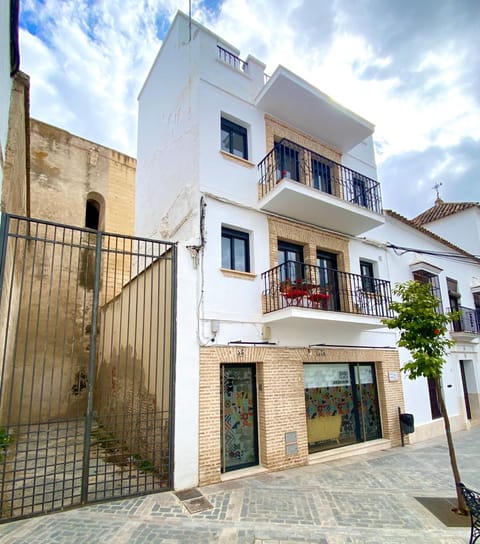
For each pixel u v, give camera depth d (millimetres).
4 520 4516
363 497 5559
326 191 10273
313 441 8016
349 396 9023
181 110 8930
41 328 11828
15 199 6879
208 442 6211
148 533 4312
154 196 10336
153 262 7203
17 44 5684
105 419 10164
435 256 13758
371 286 10703
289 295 7449
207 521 4664
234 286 7375
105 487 5312
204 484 5996
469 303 15086
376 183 10641
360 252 10469
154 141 10852
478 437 10711
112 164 15297
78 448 8219
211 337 6758
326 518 4797
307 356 8109
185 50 9078
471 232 17781
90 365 5391
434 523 4688
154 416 6141
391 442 9195
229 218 7750
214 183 7734
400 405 9781
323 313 7609
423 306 5848
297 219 9039
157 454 6375
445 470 7078
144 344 7824
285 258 8828
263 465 6930
